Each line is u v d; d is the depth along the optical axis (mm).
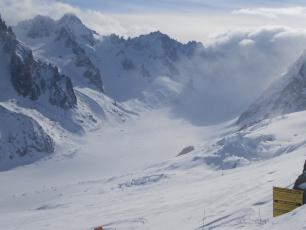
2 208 99250
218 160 94875
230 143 98938
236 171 75688
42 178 183375
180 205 45531
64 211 61688
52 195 101812
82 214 53969
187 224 33562
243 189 43500
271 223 19875
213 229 26672
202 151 107812
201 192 52719
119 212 50438
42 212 65562
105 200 68875
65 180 177125
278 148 91375
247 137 99375
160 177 88312
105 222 44469
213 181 65375
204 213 35969
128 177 102562
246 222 27016
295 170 44969
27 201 104500
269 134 99125
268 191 36000
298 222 18828
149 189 77750
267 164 71000
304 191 25734
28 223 53406
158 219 39781
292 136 97312
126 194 74375
